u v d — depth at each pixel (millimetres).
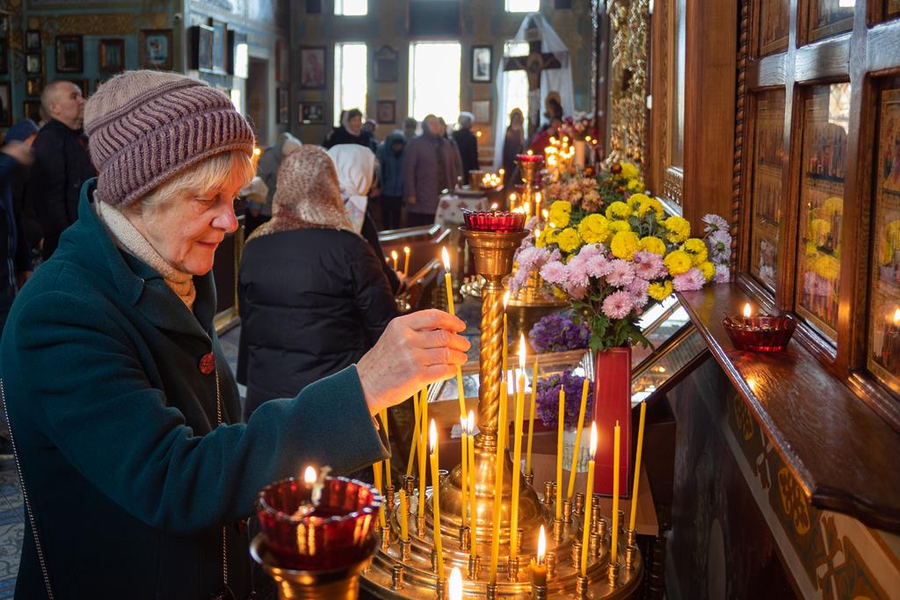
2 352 1166
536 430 2309
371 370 1132
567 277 1994
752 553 1887
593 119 9023
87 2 13797
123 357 1121
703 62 2273
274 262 2695
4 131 14148
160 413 1104
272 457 1083
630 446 2080
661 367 2268
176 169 1142
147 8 13672
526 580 1370
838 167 1515
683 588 2721
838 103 1518
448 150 11016
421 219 11023
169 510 1068
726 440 2227
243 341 3078
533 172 5504
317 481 639
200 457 1089
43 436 1153
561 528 1479
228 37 15219
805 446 1071
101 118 1164
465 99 18484
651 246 2104
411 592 1396
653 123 3529
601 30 8250
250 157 1228
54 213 5168
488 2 18125
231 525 1325
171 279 1257
